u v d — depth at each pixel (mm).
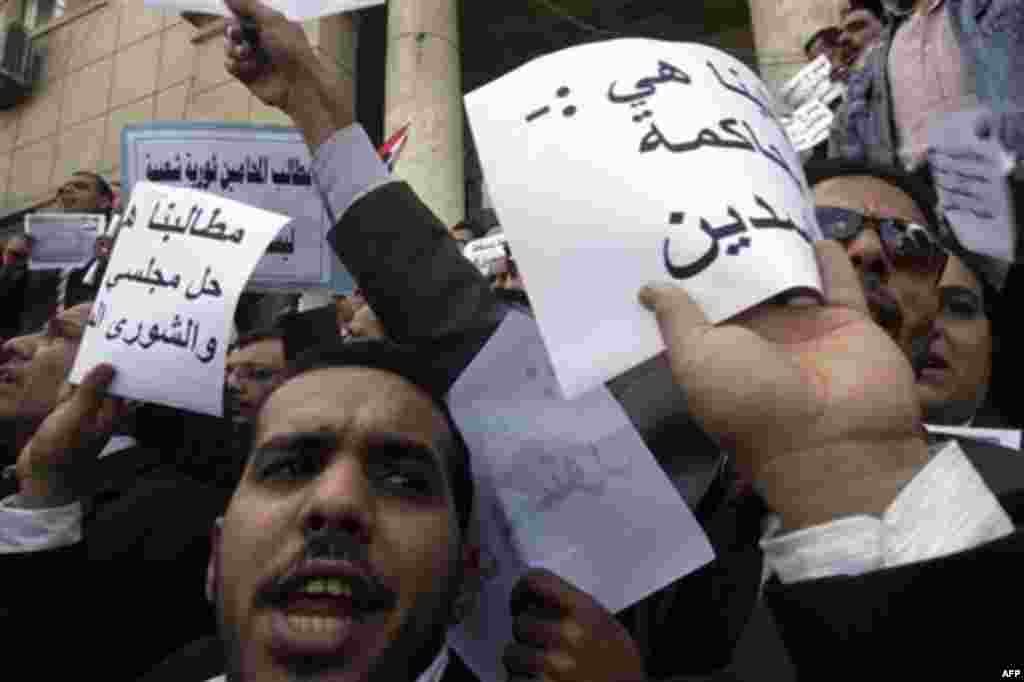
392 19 8203
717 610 1430
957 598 767
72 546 1774
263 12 1878
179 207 1984
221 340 1810
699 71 1143
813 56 4508
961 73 1918
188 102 9656
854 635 790
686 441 1578
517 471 1425
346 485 1194
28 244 3918
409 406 1339
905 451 849
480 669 1379
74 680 1792
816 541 834
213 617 2037
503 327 1441
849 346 901
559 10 10047
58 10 12148
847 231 1562
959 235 1531
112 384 1824
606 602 1317
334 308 2467
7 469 2258
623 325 978
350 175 1872
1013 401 1953
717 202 996
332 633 1113
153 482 2236
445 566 1242
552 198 1061
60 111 11070
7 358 2293
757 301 923
